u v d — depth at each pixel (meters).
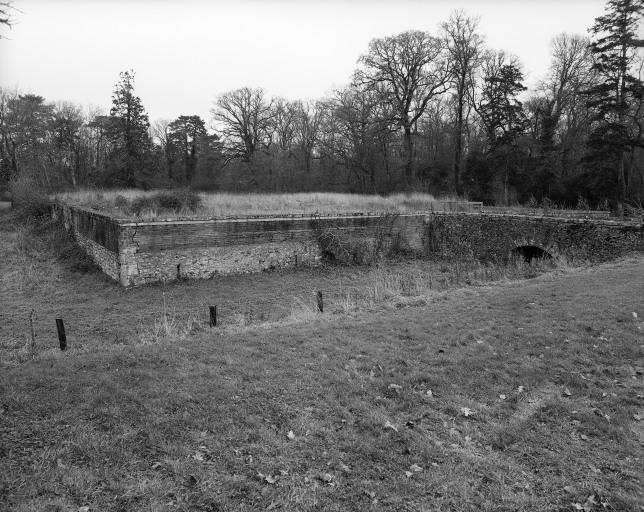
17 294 17.42
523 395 6.71
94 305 15.84
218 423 5.73
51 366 7.39
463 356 7.99
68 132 51.62
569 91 45.44
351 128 46.78
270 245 22.03
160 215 21.50
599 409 6.24
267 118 55.50
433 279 19.50
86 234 23.11
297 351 8.33
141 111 45.81
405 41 41.81
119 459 4.97
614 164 37.56
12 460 4.85
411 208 30.42
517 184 45.00
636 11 33.06
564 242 22.00
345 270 22.91
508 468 5.12
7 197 43.94
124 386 6.56
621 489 4.77
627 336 8.60
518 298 11.74
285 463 5.06
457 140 46.28
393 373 7.32
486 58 45.66
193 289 18.25
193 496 4.50
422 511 4.44
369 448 5.32
